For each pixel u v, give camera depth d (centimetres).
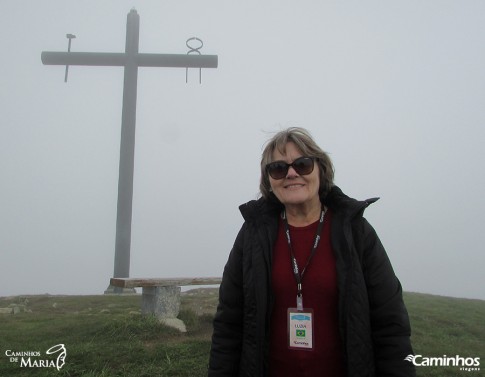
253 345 193
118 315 671
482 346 579
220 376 205
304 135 216
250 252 205
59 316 713
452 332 665
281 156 217
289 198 207
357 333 180
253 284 198
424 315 784
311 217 213
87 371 397
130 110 1748
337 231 198
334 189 211
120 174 1683
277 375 192
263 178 228
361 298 183
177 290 621
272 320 197
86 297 1053
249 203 219
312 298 192
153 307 602
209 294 1134
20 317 711
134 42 1830
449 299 1161
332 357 187
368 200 193
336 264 191
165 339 519
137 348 463
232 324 212
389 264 196
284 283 197
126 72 1789
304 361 188
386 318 187
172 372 402
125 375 388
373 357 184
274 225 212
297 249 204
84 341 495
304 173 206
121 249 1617
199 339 516
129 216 1656
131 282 578
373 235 197
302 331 190
